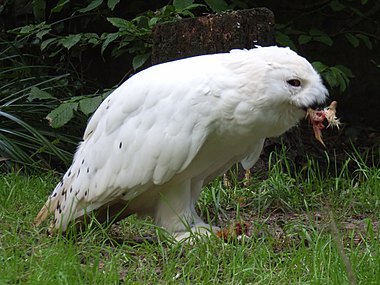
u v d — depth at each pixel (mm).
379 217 9273
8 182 10953
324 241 7695
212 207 9906
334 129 14961
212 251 7512
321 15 15273
